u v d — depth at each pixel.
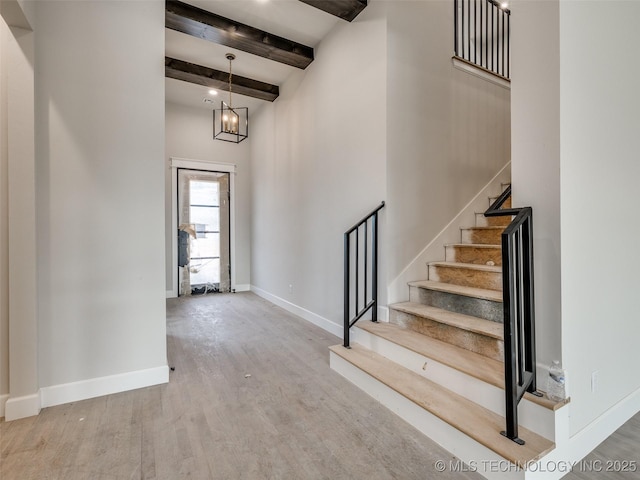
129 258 2.34
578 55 1.56
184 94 5.21
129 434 1.81
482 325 2.12
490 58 4.07
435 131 3.14
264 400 2.17
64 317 2.15
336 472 1.52
